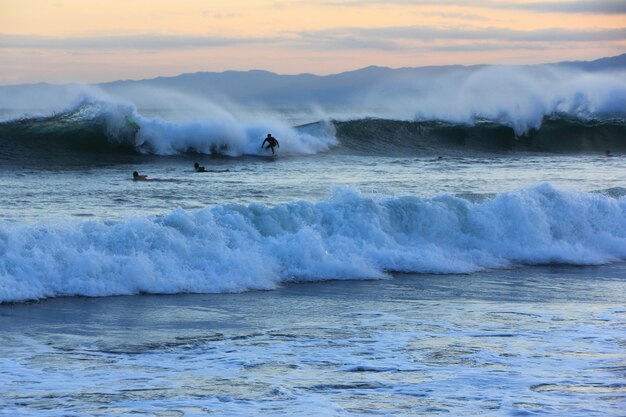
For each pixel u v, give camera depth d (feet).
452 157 290.35
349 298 93.25
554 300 93.45
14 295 88.02
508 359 67.67
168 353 69.82
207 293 94.43
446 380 61.93
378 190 183.42
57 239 96.89
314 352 70.03
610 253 125.39
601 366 65.82
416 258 112.47
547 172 233.76
